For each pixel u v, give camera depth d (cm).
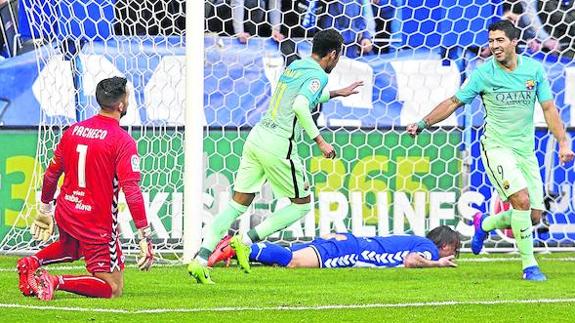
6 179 3506
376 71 3716
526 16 3791
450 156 3662
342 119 3656
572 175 3697
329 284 2777
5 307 2239
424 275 3005
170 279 2852
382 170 3650
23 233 3494
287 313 2209
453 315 2198
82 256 2381
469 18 3762
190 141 3158
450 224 3653
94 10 3556
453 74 3744
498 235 3678
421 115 3700
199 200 3175
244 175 2830
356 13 3747
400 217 3634
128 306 2280
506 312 2247
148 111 3562
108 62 3569
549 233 3678
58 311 2192
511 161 2881
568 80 3756
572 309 2298
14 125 3525
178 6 3638
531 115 2902
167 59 3591
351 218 3616
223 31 3694
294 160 2811
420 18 3756
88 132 2275
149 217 3509
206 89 3656
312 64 2761
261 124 2833
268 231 2905
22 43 3600
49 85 3534
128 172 2261
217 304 2341
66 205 2302
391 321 2112
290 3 3728
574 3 3797
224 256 3106
